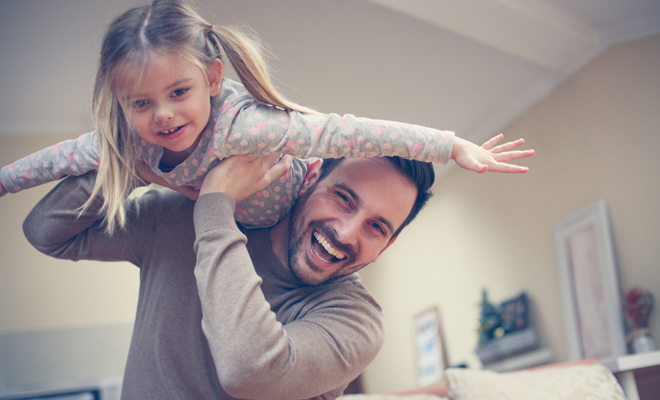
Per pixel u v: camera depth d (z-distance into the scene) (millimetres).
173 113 991
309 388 1052
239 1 3365
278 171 1155
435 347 5770
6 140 4980
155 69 965
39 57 4098
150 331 1152
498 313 4625
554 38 3787
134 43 974
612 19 3719
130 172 1134
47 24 3711
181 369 1122
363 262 1233
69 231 1175
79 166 1127
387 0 3229
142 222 1231
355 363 1128
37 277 4965
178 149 1051
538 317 4535
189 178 1125
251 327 963
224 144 1055
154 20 1005
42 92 4625
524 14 3477
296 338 1043
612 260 3721
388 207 1192
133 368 1154
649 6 3568
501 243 5000
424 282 6160
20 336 4824
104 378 4852
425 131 1134
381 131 1096
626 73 3773
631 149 3711
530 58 3975
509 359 4418
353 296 1226
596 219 3875
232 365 943
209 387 1120
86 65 4258
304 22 3613
